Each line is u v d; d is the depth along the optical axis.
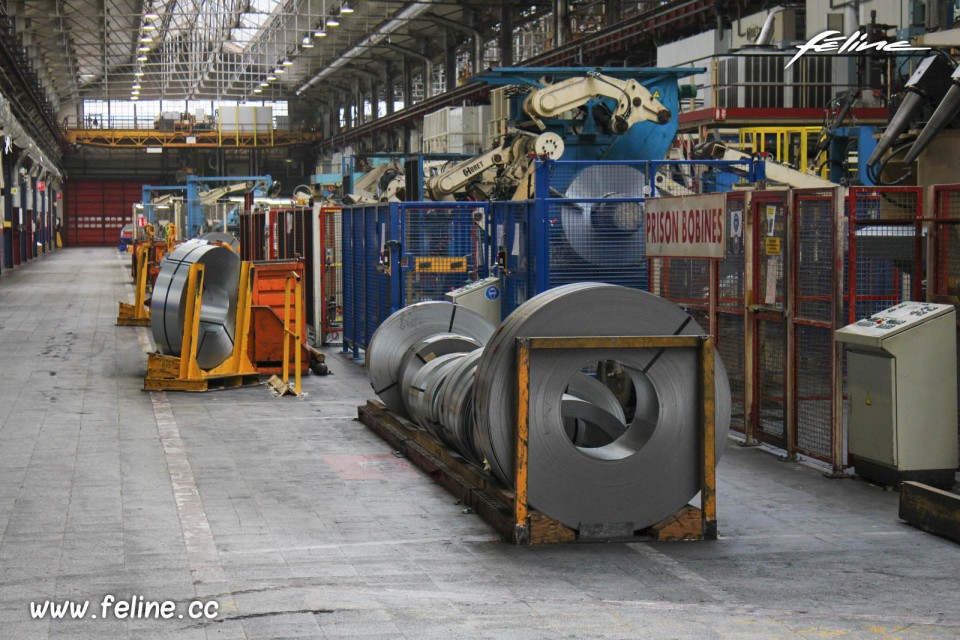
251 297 14.44
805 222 9.40
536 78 18.58
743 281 10.41
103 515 7.54
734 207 10.52
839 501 8.14
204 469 9.17
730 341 10.89
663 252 11.56
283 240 24.03
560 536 6.89
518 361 6.71
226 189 47.44
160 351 14.82
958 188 8.66
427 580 6.05
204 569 6.25
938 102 14.39
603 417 7.91
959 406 8.73
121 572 6.18
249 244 30.42
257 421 11.68
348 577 6.10
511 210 14.80
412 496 8.24
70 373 15.60
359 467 9.30
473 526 7.34
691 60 27.98
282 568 6.28
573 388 8.38
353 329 17.75
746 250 10.22
